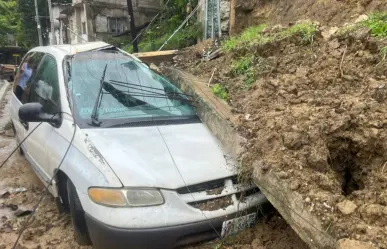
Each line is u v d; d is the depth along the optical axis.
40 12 35.69
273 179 3.21
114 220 3.11
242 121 3.95
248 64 5.55
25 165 6.06
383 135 3.29
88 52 4.81
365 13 5.99
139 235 3.09
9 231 4.12
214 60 6.91
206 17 9.63
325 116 3.68
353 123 3.51
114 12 23.91
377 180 3.10
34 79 5.12
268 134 3.66
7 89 15.48
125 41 18.67
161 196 3.18
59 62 4.55
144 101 4.27
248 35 7.16
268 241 3.35
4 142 7.44
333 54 4.80
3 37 33.31
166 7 14.56
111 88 4.28
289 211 3.06
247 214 3.44
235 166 3.56
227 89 5.02
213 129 4.09
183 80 5.39
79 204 3.58
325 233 2.73
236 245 3.35
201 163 3.51
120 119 3.93
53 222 4.26
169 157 3.50
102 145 3.53
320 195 2.92
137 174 3.26
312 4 7.05
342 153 3.53
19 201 4.83
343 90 4.17
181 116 4.25
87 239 3.70
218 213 3.29
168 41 11.22
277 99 4.39
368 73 4.29
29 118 4.00
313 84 4.48
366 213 2.73
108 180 3.22
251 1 8.93
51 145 4.05
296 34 5.62
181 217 3.17
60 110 4.09
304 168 3.21
